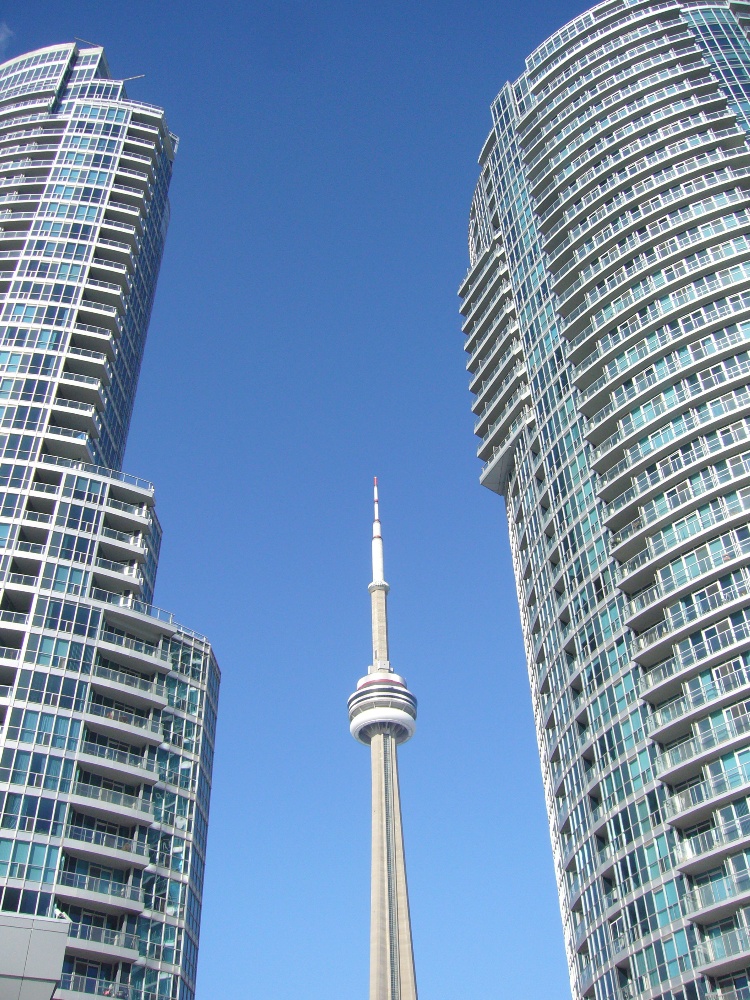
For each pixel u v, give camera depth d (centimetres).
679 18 12081
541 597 9438
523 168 12300
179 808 8406
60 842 7444
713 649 7125
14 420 9662
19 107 12925
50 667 8206
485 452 11350
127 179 12425
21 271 11012
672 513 7838
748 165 10069
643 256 9700
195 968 8044
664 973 6388
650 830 6969
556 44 12975
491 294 12250
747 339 8431
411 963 14562
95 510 9288
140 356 11981
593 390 9438
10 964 4106
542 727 9294
